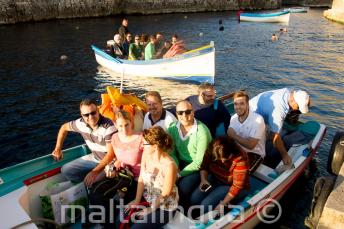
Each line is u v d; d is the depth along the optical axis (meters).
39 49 18.19
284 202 5.66
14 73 13.80
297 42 20.88
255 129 4.59
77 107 10.23
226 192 4.12
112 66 13.85
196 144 4.23
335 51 18.09
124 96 4.96
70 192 4.24
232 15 36.47
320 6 51.62
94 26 26.34
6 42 19.89
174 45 12.49
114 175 3.98
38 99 10.88
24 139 8.17
